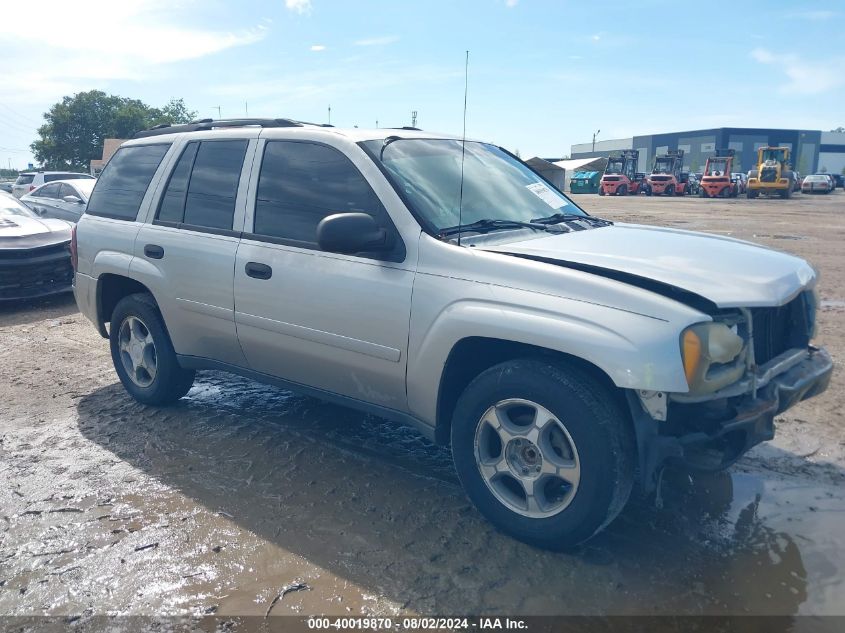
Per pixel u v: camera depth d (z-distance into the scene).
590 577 2.96
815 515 3.46
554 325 2.92
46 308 8.59
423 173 3.76
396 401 3.60
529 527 3.11
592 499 2.90
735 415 2.92
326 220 3.24
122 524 3.41
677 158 52.59
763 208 30.48
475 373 3.47
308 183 3.88
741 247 3.70
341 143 3.79
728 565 3.04
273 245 3.93
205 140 4.51
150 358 4.90
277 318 3.90
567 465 2.97
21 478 3.90
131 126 70.56
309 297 3.73
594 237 3.64
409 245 3.42
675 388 2.71
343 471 3.97
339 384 3.83
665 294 2.95
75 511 3.53
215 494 3.71
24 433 4.55
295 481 3.85
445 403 3.43
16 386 5.53
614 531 3.32
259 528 3.36
